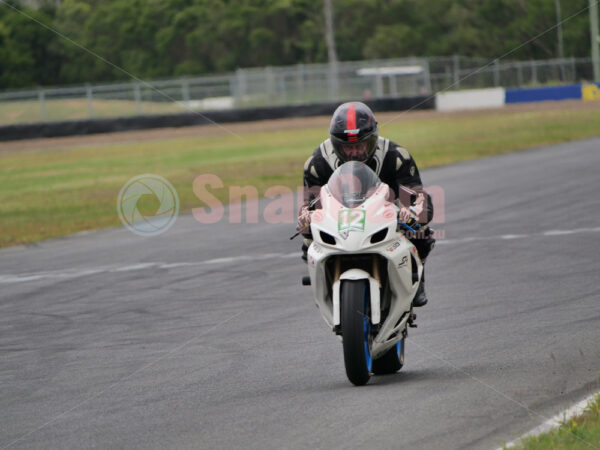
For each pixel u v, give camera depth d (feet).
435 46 606.96
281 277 81.76
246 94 395.75
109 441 39.88
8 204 158.30
